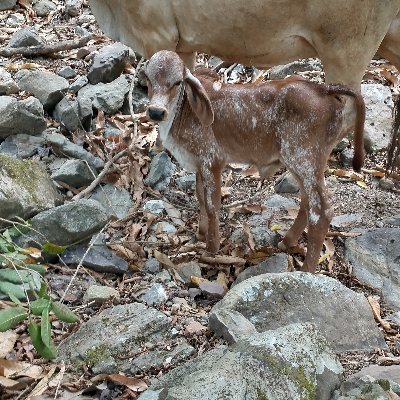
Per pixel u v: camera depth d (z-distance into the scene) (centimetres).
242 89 312
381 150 423
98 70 455
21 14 560
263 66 380
